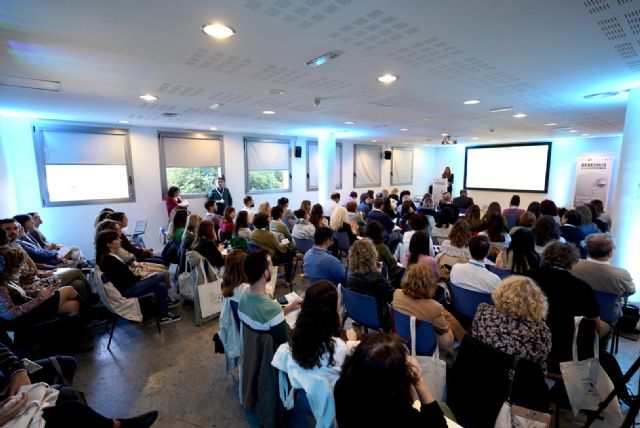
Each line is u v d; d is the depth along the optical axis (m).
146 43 2.04
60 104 3.98
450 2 1.57
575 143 9.56
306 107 4.31
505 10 1.65
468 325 2.46
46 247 4.31
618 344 2.84
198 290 3.27
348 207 5.86
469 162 12.09
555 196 10.07
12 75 2.71
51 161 5.33
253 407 1.85
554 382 1.79
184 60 2.38
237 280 2.15
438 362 1.65
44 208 5.35
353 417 1.05
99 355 2.79
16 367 1.59
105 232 2.95
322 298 1.44
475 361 1.51
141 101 3.82
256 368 1.81
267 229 4.32
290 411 1.89
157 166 6.40
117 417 2.10
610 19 1.77
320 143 7.72
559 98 3.83
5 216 4.61
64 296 2.82
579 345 1.69
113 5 1.53
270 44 2.09
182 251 3.71
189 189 6.88
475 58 2.41
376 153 11.02
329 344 1.41
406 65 2.55
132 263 3.56
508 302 1.54
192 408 2.17
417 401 1.27
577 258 2.07
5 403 1.37
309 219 4.99
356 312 2.35
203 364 2.67
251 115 4.98
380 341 1.11
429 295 1.94
